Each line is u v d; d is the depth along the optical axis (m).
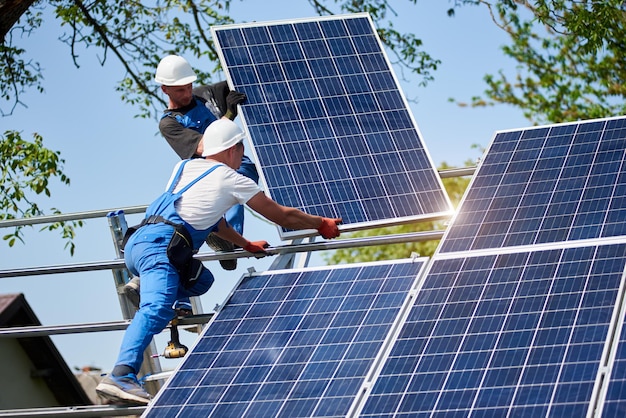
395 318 8.80
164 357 10.47
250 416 8.19
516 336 8.16
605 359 7.68
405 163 11.45
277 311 9.39
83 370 27.20
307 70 12.35
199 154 10.89
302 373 8.49
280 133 11.61
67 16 23.86
